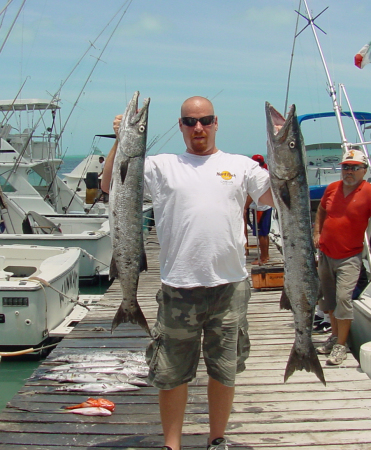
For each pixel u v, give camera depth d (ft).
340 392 13.30
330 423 11.64
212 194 8.76
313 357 9.57
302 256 9.29
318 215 16.24
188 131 8.92
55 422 12.14
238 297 9.06
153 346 9.20
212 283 8.75
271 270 25.61
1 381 19.11
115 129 9.66
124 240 9.50
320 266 15.65
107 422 12.09
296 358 9.71
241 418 11.98
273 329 19.36
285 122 8.89
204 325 9.12
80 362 16.07
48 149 42.39
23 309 20.30
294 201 9.09
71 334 19.61
